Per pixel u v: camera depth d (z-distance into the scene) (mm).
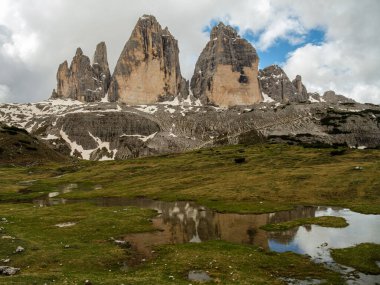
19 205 104750
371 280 39812
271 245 56188
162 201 112812
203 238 62062
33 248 51625
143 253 51625
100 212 86938
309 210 88188
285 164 167125
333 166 143000
